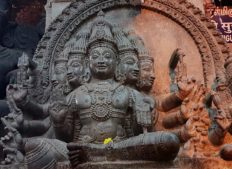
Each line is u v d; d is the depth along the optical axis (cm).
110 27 508
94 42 486
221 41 530
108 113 453
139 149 379
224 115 435
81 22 539
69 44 510
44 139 415
